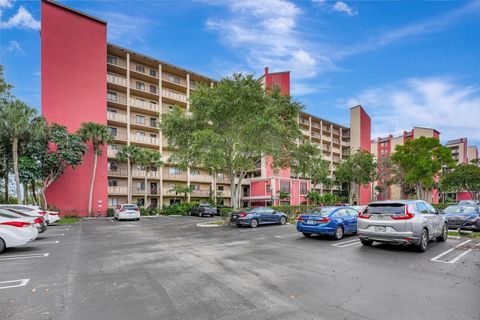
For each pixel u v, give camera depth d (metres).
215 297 5.04
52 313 4.39
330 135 73.31
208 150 19.48
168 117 20.55
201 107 20.08
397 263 7.56
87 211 33.44
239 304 4.70
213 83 49.41
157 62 43.38
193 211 35.34
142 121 42.22
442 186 56.25
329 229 11.74
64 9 34.22
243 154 21.09
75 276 6.49
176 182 45.16
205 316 4.23
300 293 5.22
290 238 12.61
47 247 10.67
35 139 26.91
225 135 19.31
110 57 40.16
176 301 4.85
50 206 30.27
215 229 17.20
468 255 8.47
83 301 4.89
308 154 26.61
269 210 19.28
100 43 36.19
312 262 7.77
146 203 39.31
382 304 4.66
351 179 45.03
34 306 4.68
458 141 101.81
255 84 20.05
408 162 38.53
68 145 29.53
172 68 45.34
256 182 50.88
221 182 50.03
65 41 33.97
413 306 4.56
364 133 72.81
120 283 5.92
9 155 27.31
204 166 21.44
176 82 47.22
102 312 4.41
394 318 4.13
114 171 38.41
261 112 19.55
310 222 12.27
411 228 8.75
